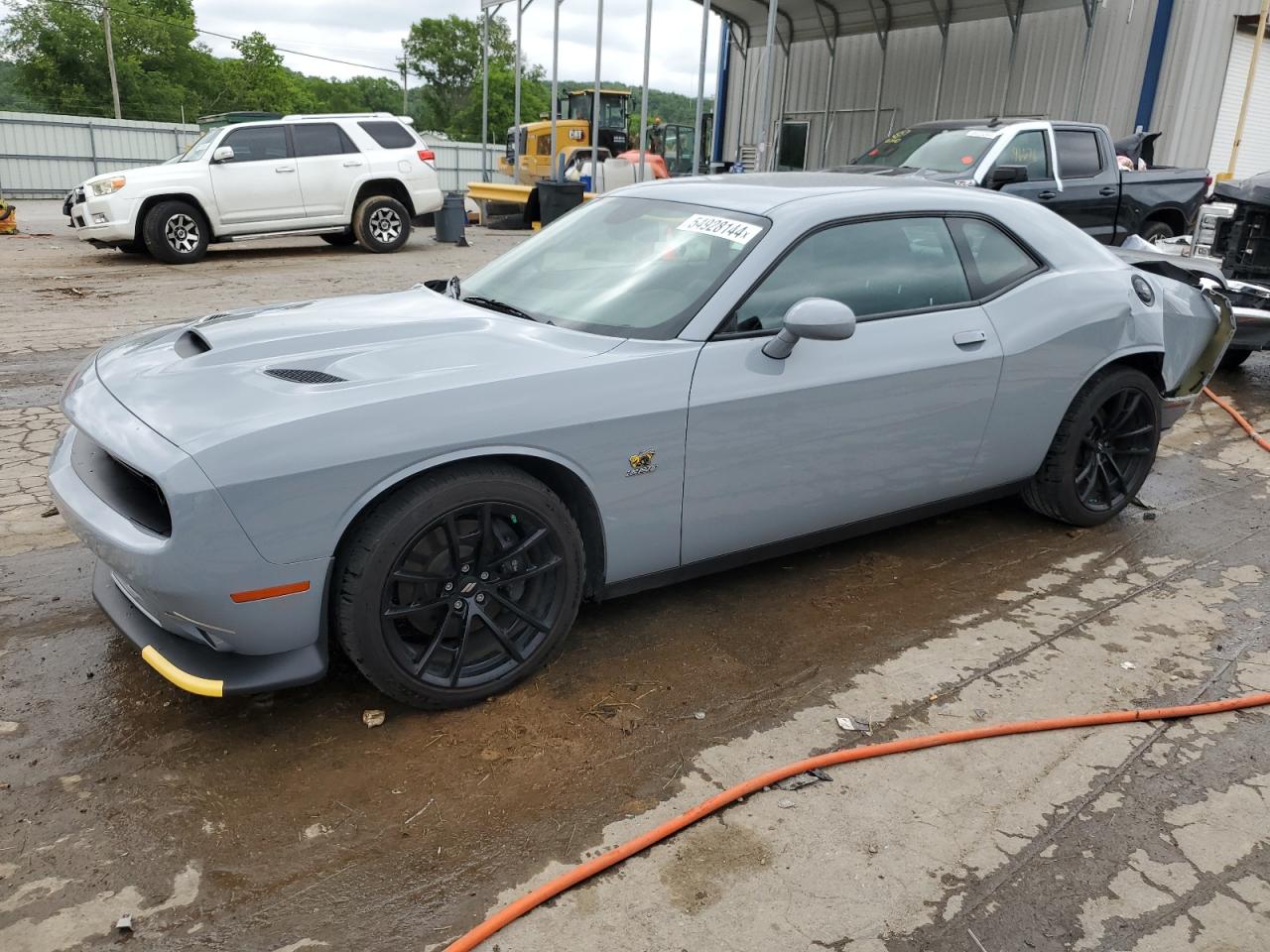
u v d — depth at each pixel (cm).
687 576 336
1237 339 709
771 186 377
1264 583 405
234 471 239
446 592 280
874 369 344
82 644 325
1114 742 291
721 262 330
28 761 264
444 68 9162
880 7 2094
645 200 390
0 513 432
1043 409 406
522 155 2497
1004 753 283
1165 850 245
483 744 278
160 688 301
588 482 294
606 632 345
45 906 215
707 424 310
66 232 1819
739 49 2472
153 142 3186
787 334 314
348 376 277
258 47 7706
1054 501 437
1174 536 455
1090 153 1051
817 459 340
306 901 219
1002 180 952
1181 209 1130
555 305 344
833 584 390
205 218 1321
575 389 288
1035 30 1880
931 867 237
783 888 228
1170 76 1691
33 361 720
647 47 1766
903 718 299
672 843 242
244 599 248
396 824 245
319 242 1644
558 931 213
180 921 212
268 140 1356
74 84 6594
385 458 256
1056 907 225
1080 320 406
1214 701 313
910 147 1041
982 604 378
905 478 371
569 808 253
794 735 288
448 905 220
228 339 307
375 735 280
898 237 367
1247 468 567
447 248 1566
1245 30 1697
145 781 257
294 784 258
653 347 308
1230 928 221
